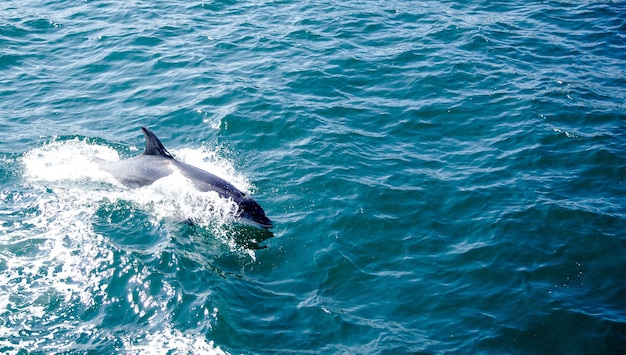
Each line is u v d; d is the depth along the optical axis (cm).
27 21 2998
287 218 1800
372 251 1697
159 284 1523
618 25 3120
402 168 2033
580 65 2720
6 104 2353
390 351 1387
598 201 1877
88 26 2989
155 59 2694
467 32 3006
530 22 3172
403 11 3269
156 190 1858
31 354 1325
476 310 1509
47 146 2098
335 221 1786
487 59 2758
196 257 1636
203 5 3253
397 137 2212
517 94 2470
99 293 1493
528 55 2812
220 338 1387
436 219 1814
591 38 2989
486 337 1432
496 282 1590
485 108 2381
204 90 2450
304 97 2419
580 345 1417
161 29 2969
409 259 1669
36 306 1446
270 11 3216
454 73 2622
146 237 1698
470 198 1891
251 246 1697
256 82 2508
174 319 1429
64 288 1499
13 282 1505
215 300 1484
